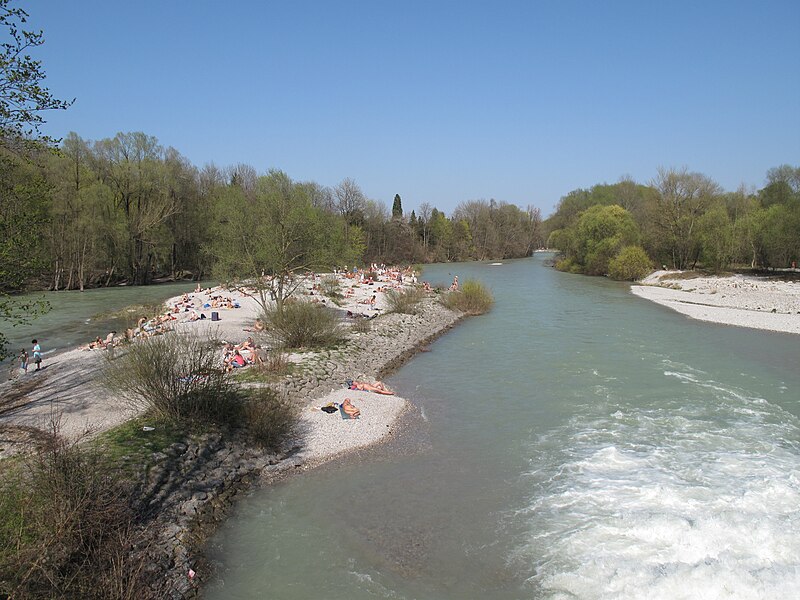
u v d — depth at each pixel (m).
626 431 17.73
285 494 14.02
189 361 18.19
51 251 56.75
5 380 22.02
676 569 10.27
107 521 10.23
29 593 8.17
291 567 10.98
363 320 34.81
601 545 11.39
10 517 9.29
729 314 41.88
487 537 11.92
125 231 62.53
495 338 33.88
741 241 69.31
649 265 74.50
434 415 19.77
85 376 21.59
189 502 12.80
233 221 33.28
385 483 14.55
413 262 118.31
